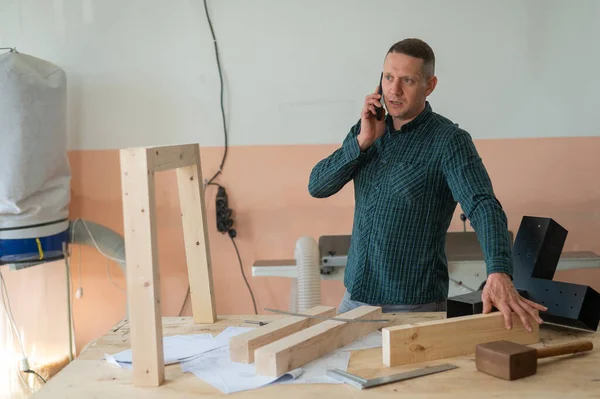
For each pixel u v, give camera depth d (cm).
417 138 209
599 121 335
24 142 292
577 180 339
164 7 335
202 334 181
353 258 221
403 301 211
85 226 326
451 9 329
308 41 334
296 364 151
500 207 183
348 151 208
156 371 145
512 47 331
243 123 340
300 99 337
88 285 350
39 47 338
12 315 341
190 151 180
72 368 158
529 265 188
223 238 346
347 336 169
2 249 297
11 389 330
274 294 348
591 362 153
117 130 342
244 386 142
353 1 331
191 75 338
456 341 159
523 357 144
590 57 331
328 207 343
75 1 335
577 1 328
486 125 337
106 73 339
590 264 308
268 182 343
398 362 153
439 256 214
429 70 204
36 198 300
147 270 146
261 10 333
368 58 334
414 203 207
